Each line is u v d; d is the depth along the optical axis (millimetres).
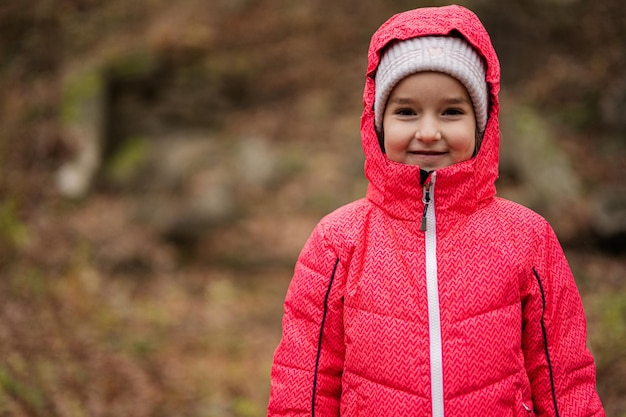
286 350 1979
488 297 1822
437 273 1844
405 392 1800
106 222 7926
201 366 5570
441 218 1895
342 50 11625
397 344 1815
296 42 11641
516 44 10250
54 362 4641
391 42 1928
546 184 7809
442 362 1787
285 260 8062
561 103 9391
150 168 9344
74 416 4047
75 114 8992
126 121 10117
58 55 10188
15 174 7793
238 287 7598
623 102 8734
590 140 8711
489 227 1891
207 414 4680
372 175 1996
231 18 11789
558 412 1855
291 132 10469
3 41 10109
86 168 8555
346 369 1904
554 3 10633
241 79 10945
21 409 3748
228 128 10508
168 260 7762
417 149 1903
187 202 8602
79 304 6027
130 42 10891
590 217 6879
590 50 10047
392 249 1893
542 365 1875
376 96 1962
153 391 4883
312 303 1953
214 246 8180
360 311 1872
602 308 5227
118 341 5602
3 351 4434
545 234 1919
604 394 3822
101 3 11352
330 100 10977
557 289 1890
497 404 1783
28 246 6602
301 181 9438
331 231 1972
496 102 1976
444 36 1879
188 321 6562
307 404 1930
